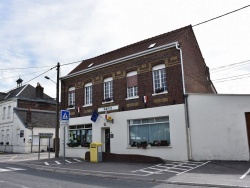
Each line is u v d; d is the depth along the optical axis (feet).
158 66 57.26
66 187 28.73
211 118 48.65
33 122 112.57
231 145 46.21
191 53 61.57
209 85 75.56
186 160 49.67
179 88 52.85
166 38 63.16
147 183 31.19
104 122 65.21
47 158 69.00
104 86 67.72
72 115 74.74
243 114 45.85
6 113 123.65
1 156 87.10
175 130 52.03
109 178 35.96
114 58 69.21
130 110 60.23
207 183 28.73
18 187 29.01
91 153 57.26
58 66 72.18
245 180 29.55
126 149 59.57
